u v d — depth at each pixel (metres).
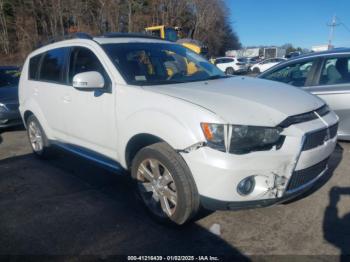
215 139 2.73
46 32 37.97
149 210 3.39
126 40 4.21
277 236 3.04
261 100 3.08
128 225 3.35
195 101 2.97
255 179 2.79
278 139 2.81
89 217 3.54
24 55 33.09
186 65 4.22
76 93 4.10
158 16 46.84
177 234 3.16
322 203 3.57
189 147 2.81
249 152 2.73
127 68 3.71
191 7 51.28
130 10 41.69
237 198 2.76
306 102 3.26
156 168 3.22
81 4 38.59
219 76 4.19
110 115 3.60
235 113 2.81
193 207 3.00
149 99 3.21
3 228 3.41
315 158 3.03
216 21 56.25
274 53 52.00
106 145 3.79
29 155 5.81
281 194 2.86
